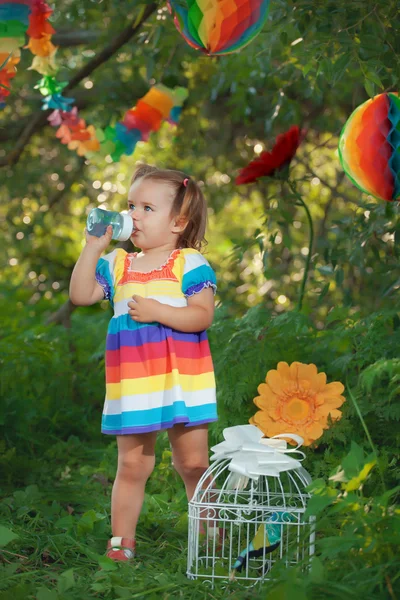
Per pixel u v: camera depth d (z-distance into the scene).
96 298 3.21
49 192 9.23
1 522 3.37
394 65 3.44
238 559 2.68
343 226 4.62
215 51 3.04
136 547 3.21
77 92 7.50
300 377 3.06
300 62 4.85
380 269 4.41
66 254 10.32
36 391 5.62
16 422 4.92
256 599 2.41
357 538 2.41
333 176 8.38
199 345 3.17
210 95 7.09
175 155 8.60
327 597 2.24
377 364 3.15
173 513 3.62
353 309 5.73
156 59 6.15
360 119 3.06
